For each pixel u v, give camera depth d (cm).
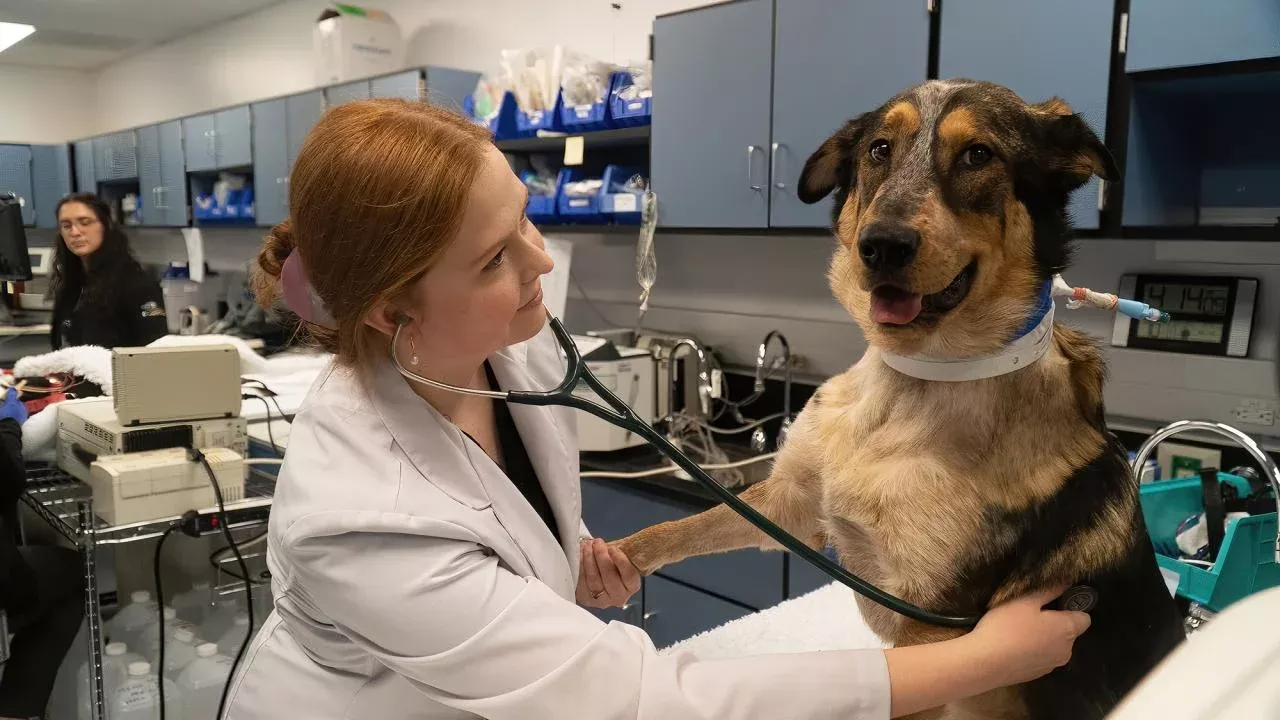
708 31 262
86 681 217
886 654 87
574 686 80
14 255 323
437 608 81
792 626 146
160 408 186
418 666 83
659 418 284
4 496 190
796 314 302
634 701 80
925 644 92
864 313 109
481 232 85
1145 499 159
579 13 358
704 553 128
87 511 170
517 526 96
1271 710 37
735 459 264
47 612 211
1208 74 177
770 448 275
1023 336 101
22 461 196
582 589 125
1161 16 181
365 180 82
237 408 196
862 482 106
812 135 241
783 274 304
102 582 227
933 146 100
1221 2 173
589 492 265
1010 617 92
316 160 85
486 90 345
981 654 88
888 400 108
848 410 115
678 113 272
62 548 225
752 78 253
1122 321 226
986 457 101
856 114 230
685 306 338
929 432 103
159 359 185
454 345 91
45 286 542
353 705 95
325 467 88
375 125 85
